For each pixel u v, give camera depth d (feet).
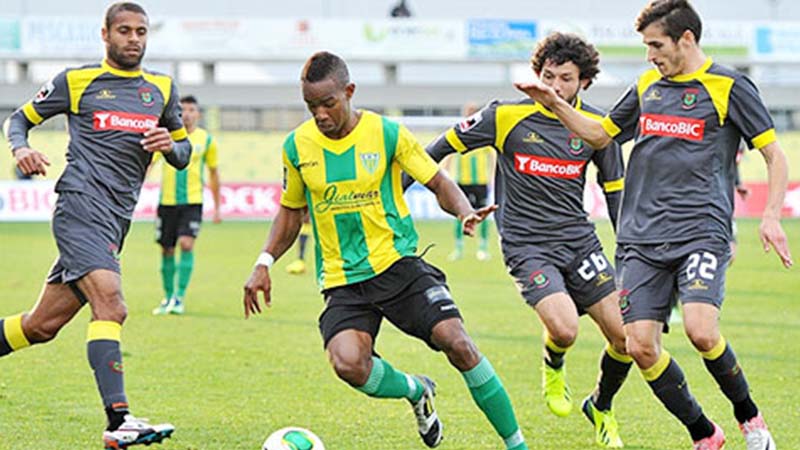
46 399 44.91
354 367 32.58
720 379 33.68
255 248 125.39
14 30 200.85
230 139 202.69
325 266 33.91
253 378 49.98
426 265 33.86
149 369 52.13
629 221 34.99
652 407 44.45
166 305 73.31
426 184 33.76
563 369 41.22
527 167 40.42
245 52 205.98
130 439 33.24
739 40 210.38
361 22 207.31
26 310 73.72
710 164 33.88
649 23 33.81
